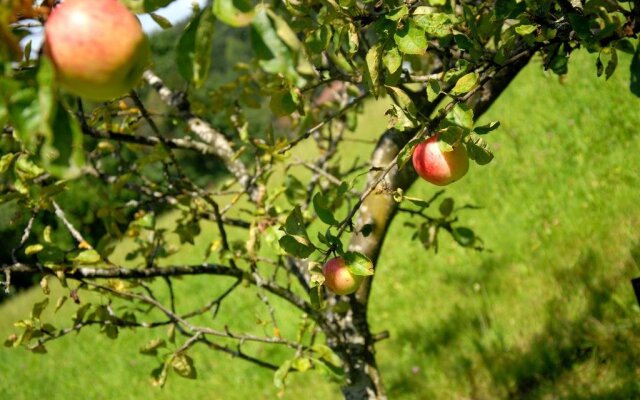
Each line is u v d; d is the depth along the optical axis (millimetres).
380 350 5941
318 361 2459
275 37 949
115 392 8203
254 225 2580
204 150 3039
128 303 10070
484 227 6949
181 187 2795
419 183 8992
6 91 836
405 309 6414
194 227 2973
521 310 5262
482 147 1576
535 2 1678
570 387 4195
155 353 2586
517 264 5996
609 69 1637
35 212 2465
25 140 840
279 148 2572
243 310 8305
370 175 2641
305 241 1658
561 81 2840
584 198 6223
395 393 5141
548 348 4586
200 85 1004
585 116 7543
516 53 1897
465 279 6324
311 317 2828
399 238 7871
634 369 4059
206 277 10172
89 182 2953
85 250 2383
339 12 1729
